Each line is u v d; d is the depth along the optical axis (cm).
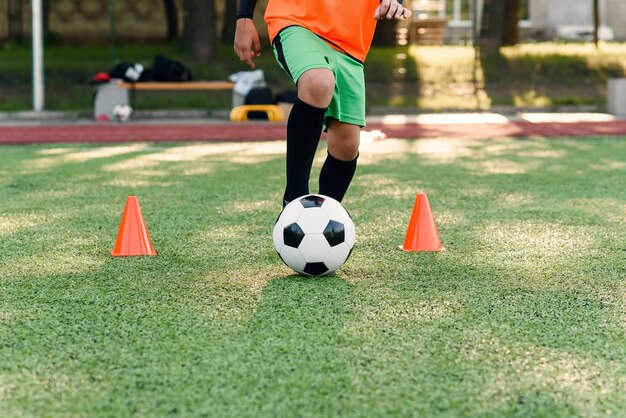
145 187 830
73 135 1524
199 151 1214
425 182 862
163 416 270
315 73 468
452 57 2645
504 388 293
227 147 1278
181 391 290
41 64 2064
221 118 2048
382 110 2148
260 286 434
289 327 361
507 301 405
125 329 360
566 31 3603
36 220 641
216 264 487
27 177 912
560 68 2570
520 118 1920
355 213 669
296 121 481
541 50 2792
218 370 309
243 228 604
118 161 1077
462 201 735
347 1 486
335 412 272
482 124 1731
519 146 1261
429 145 1282
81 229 603
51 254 516
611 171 958
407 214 664
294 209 454
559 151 1184
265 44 2684
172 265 484
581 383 297
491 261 495
